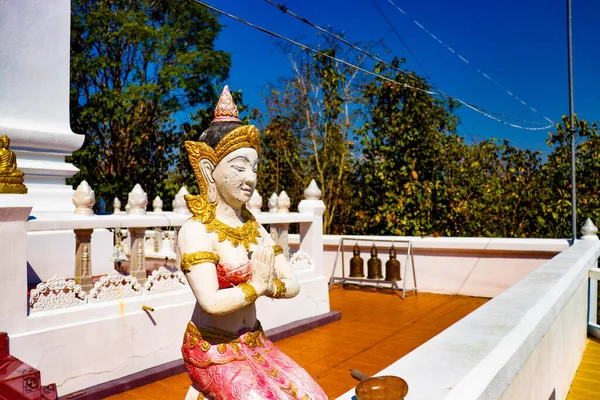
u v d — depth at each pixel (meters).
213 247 2.79
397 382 2.13
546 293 4.43
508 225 13.67
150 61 21.70
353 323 7.52
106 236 8.03
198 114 20.64
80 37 20.44
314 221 7.58
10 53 7.14
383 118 12.96
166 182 19.53
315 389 2.71
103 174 20.78
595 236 9.32
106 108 19.17
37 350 4.28
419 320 7.78
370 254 10.77
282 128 16.52
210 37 21.56
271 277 2.72
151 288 5.31
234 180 2.84
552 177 13.30
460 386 2.30
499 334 3.13
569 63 9.81
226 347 2.71
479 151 15.69
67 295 4.65
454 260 10.05
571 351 5.87
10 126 7.03
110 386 4.61
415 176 12.18
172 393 4.66
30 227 4.59
